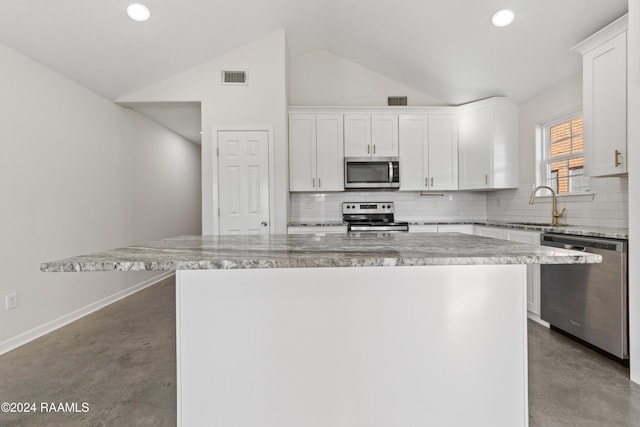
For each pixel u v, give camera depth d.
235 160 3.71
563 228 2.64
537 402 1.76
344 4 3.29
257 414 1.34
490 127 3.85
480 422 1.36
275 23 3.52
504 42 3.05
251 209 3.72
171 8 2.76
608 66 2.30
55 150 2.88
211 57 3.64
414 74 4.13
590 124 2.46
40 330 2.70
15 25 2.34
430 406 1.35
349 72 4.49
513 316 1.35
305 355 1.33
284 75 3.71
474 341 1.35
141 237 4.29
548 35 2.79
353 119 4.13
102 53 2.92
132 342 2.59
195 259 1.12
